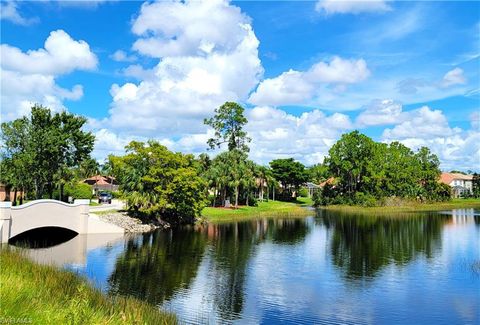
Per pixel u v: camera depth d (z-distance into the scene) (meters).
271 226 66.00
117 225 55.88
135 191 62.16
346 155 118.88
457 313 23.56
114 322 14.05
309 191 162.62
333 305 24.80
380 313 23.50
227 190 97.94
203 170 93.62
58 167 66.56
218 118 110.31
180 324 18.73
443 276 31.88
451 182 170.50
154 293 26.41
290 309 23.94
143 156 62.81
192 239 50.34
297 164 133.38
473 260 38.12
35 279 18.78
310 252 42.12
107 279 29.70
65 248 41.97
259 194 113.12
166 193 62.31
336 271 33.47
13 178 62.88
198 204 67.88
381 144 122.06
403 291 27.81
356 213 95.06
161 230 59.12
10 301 12.46
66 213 49.28
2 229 39.81
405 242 49.19
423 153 135.00
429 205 120.12
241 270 33.50
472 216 85.81
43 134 63.16
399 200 114.69
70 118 67.44
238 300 25.44
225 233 56.72
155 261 36.38
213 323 21.39
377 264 36.34
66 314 12.14
